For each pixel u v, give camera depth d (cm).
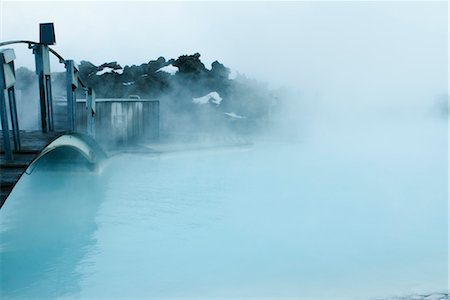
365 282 498
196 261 565
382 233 707
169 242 641
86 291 469
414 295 457
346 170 1295
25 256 576
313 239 668
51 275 514
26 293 469
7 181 500
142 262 561
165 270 532
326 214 821
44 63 820
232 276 514
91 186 995
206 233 689
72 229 692
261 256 589
